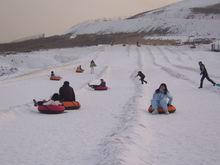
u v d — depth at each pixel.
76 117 20.08
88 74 55.16
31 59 96.56
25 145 14.24
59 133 16.17
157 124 17.73
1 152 13.33
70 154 12.92
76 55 102.31
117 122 18.44
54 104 21.39
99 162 11.81
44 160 12.30
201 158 12.30
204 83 36.47
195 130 16.33
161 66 64.19
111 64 72.38
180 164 11.71
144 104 23.98
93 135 15.70
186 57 79.31
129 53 93.69
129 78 48.06
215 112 20.81
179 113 20.73
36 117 20.19
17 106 24.39
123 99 27.33
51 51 118.00
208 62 68.19
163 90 20.67
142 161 11.95
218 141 14.41
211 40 124.25
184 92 30.48
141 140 14.47
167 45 115.50
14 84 42.50
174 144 14.07
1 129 17.17
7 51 135.88
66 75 53.72
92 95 30.09
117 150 12.62
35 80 47.38
